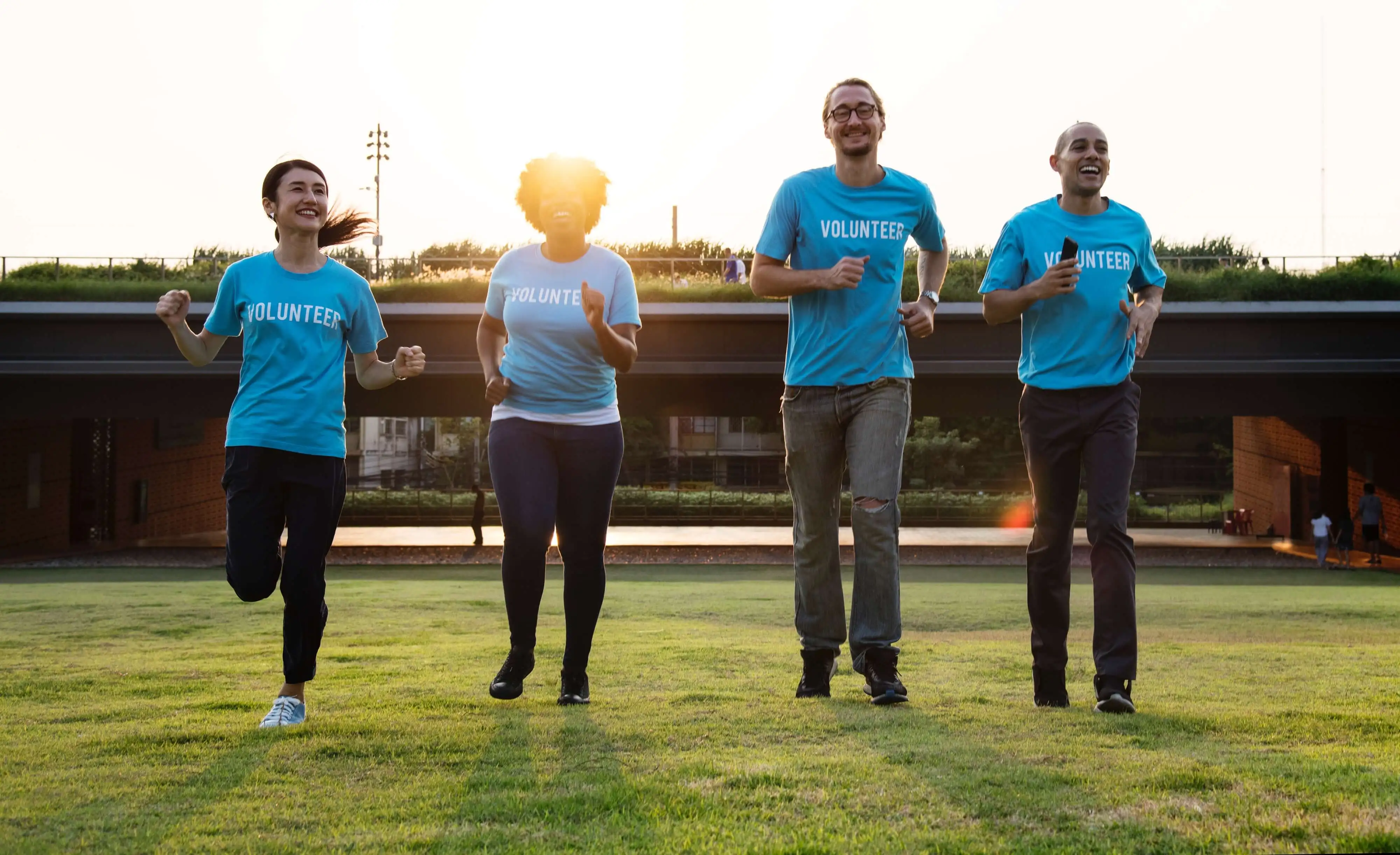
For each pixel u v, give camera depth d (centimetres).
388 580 1741
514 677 400
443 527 3581
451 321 2133
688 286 2283
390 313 2108
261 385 370
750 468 5806
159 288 2288
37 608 1135
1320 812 219
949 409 2175
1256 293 2194
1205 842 200
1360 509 2236
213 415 2172
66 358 2091
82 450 2798
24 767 272
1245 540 2922
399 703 388
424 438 6519
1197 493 4516
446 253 2527
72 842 209
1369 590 1614
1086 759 272
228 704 392
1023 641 789
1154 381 2145
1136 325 405
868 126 419
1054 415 407
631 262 2570
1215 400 2148
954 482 4900
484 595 1369
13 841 210
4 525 2497
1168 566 2212
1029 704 400
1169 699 412
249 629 914
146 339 2098
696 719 340
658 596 1403
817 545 422
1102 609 387
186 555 2392
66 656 646
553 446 405
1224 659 597
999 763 268
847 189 426
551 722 335
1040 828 212
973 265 2266
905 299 2130
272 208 384
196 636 845
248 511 366
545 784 252
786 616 1139
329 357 378
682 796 238
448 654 637
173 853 203
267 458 365
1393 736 309
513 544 396
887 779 251
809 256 425
